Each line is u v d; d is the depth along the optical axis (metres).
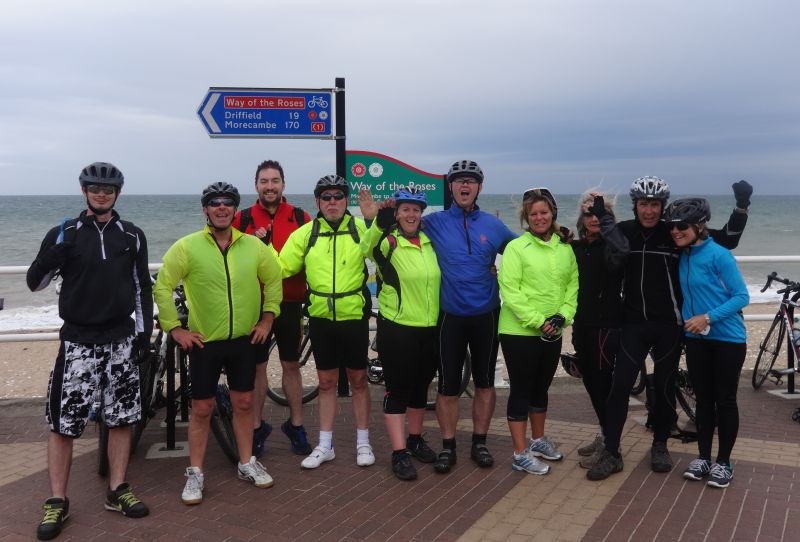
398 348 4.02
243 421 3.94
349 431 4.99
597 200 3.90
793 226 50.25
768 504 3.58
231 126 5.89
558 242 4.04
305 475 4.10
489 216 4.20
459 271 4.02
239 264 3.73
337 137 6.00
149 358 4.27
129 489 3.59
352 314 4.15
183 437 4.78
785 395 5.85
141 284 3.64
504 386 6.23
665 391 4.03
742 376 6.57
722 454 3.86
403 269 3.99
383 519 3.47
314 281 4.17
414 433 4.36
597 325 4.13
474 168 4.04
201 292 3.67
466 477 4.05
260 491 3.85
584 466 4.16
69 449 3.51
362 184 6.34
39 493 3.80
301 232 4.29
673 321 3.93
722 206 93.44
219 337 3.71
